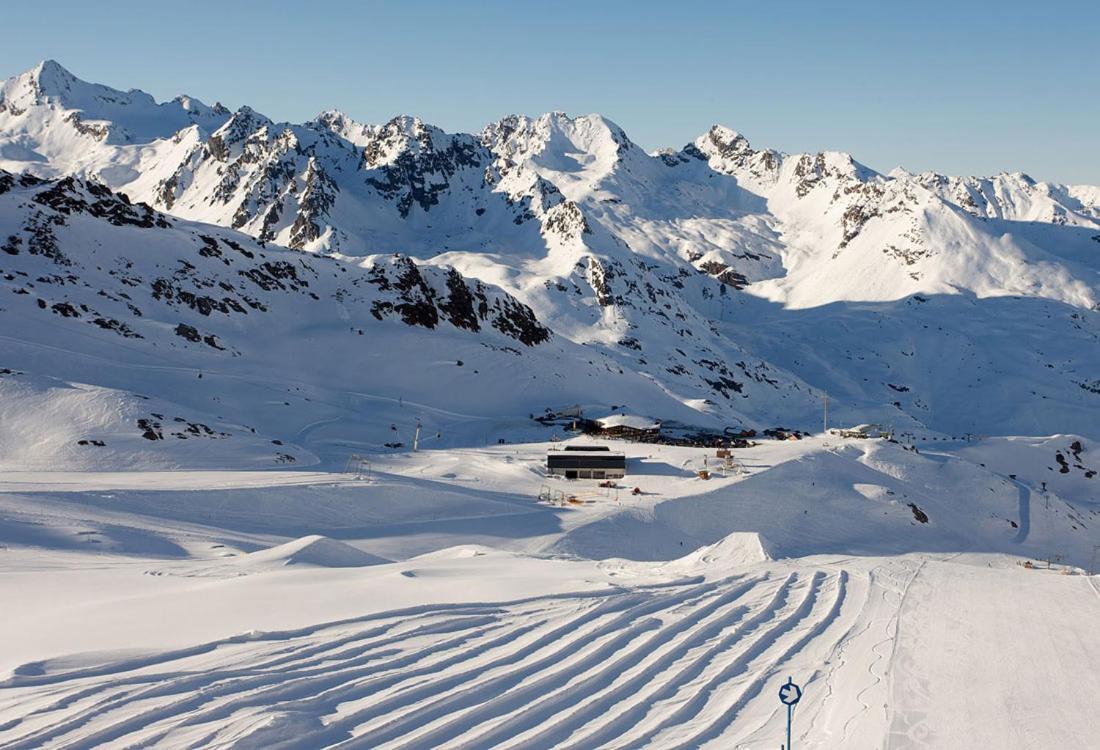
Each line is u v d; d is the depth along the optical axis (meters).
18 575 42.53
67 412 107.69
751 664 30.31
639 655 30.20
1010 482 149.88
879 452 146.38
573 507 97.69
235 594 36.50
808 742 24.14
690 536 95.25
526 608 35.25
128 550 57.69
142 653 27.77
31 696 23.78
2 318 137.75
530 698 25.61
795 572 46.38
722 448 145.25
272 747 21.23
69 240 170.50
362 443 135.38
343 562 52.94
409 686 25.83
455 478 111.38
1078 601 41.47
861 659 31.27
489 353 198.75
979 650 32.84
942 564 52.94
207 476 91.31
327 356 177.38
